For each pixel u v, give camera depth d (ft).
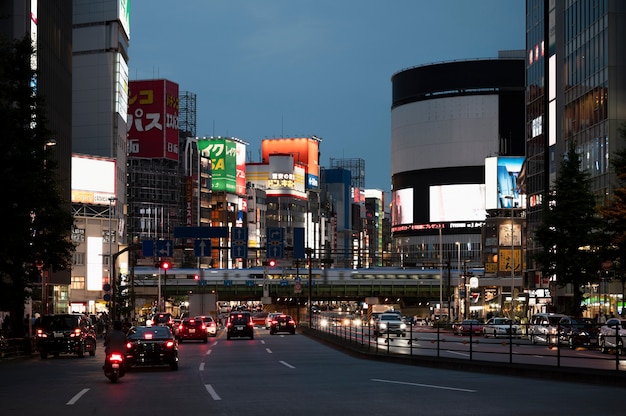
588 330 159.33
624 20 261.24
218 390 78.89
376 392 75.20
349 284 499.10
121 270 501.15
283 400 68.69
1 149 142.10
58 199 155.12
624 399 68.90
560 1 309.83
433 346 184.34
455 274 492.13
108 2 529.45
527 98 363.35
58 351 153.48
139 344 109.60
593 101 272.72
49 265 159.12
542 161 339.57
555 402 66.28
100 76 528.63
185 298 577.43
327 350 167.02
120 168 537.65
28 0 272.10
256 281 497.05
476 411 59.88
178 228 273.13
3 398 74.38
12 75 155.63
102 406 66.69
